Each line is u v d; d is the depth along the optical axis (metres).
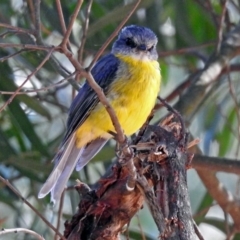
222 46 12.82
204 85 12.00
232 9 15.20
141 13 13.27
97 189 7.73
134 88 9.82
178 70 16.23
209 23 14.18
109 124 9.79
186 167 7.70
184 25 13.18
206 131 13.66
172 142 7.63
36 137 11.27
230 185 16.25
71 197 11.93
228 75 11.78
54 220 12.35
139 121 9.91
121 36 10.62
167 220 7.04
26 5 11.22
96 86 6.96
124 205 7.61
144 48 10.28
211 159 11.10
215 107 13.72
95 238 7.62
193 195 15.50
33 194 12.25
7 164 11.57
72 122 9.88
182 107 11.66
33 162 11.19
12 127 12.41
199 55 13.62
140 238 11.49
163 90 16.20
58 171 9.70
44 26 12.39
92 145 10.18
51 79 13.06
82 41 9.20
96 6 12.80
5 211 13.08
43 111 12.00
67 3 12.41
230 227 12.33
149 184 7.43
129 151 7.46
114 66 10.02
